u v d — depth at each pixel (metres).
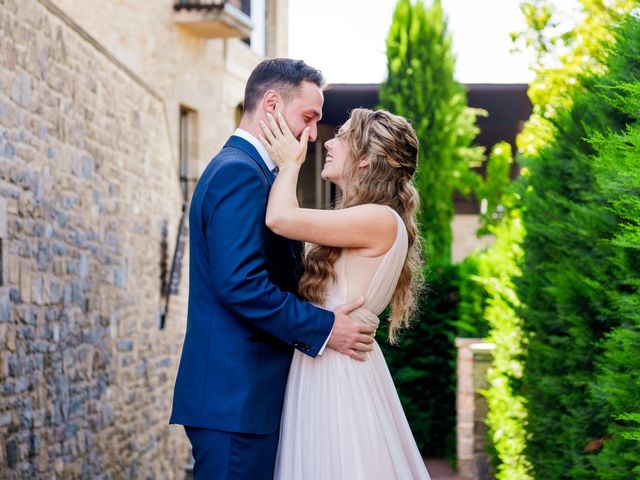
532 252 4.93
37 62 6.34
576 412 4.05
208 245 2.98
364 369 3.14
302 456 3.09
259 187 3.02
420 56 12.16
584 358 3.98
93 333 7.68
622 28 3.50
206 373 3.02
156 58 11.75
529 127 6.55
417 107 12.04
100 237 7.93
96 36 11.15
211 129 12.85
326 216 3.03
